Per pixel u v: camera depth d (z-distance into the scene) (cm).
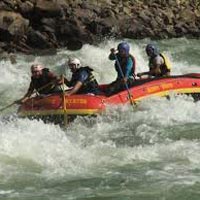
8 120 3675
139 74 4159
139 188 2592
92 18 7006
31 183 2698
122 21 7200
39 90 3875
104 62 5675
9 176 2775
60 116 3656
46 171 2847
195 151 3088
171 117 3728
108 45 6412
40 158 3008
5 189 2630
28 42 6316
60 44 6444
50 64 5709
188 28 7669
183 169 2820
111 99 3791
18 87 4934
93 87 3878
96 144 3278
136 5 7938
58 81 3822
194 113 3812
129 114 3753
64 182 2706
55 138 3338
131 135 3441
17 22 6328
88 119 3656
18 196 2548
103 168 2886
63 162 2969
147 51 4212
